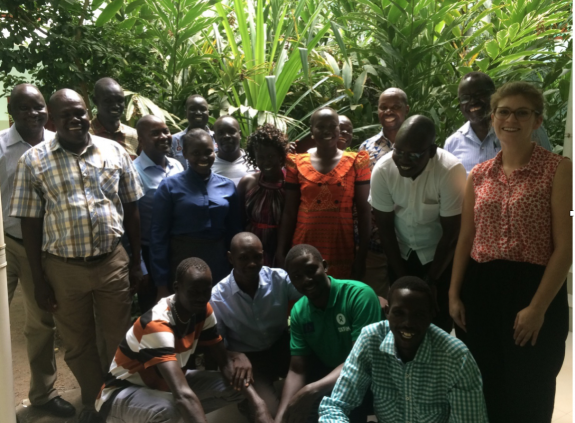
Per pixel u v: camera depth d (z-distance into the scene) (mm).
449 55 4027
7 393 1971
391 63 4070
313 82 4457
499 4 4258
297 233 2617
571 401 2527
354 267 2641
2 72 3973
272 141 2621
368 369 1920
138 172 2871
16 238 2602
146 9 4168
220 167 3051
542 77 4328
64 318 2438
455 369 1764
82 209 2342
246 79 4152
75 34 3887
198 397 2262
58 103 2285
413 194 2271
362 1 3979
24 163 2338
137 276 2646
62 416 2637
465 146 2711
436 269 2314
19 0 3535
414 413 1834
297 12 4215
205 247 2633
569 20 4344
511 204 1859
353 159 2592
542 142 2410
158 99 4348
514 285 1888
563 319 1896
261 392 2332
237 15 4113
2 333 1940
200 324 2244
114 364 2207
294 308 2264
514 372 1920
